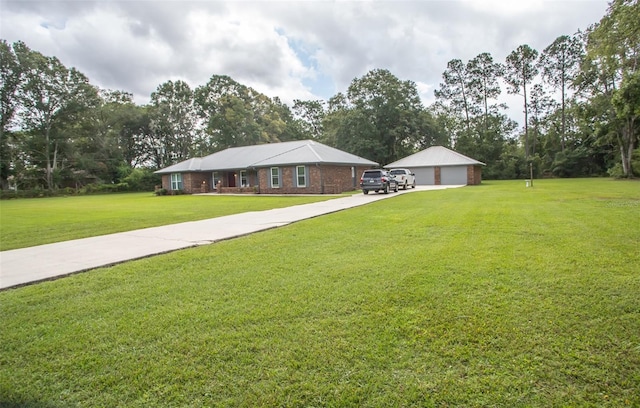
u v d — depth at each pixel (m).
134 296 4.04
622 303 3.34
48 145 42.19
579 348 2.60
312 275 4.59
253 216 11.62
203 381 2.38
